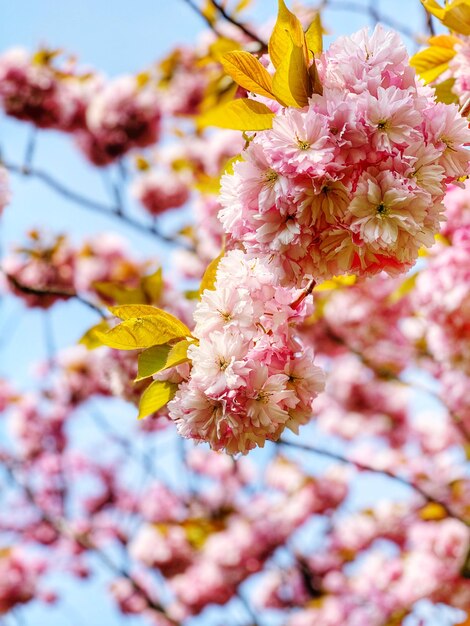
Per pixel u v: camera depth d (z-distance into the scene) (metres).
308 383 2.33
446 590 7.18
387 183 2.12
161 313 2.52
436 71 3.50
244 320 2.26
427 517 7.18
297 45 2.21
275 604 9.87
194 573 10.09
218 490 11.05
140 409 2.45
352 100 2.15
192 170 8.95
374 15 5.17
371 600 7.73
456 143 2.22
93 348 3.76
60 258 7.91
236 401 2.22
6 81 8.50
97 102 8.80
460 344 4.93
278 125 2.17
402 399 10.08
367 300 7.88
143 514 11.05
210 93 5.58
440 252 4.84
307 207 2.15
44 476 11.43
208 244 7.14
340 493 9.98
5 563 10.86
